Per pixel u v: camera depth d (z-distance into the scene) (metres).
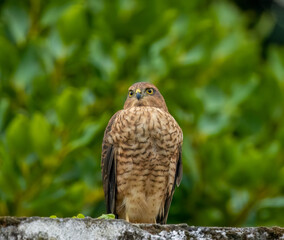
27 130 10.01
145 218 9.09
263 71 13.15
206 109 11.72
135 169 8.70
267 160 10.81
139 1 12.39
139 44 11.62
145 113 8.70
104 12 12.29
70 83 11.85
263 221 11.31
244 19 14.96
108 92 11.44
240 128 12.23
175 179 9.38
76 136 10.32
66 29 11.30
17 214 10.27
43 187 10.35
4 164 10.10
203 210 11.37
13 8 12.25
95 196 10.78
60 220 4.87
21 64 11.55
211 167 11.12
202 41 12.00
